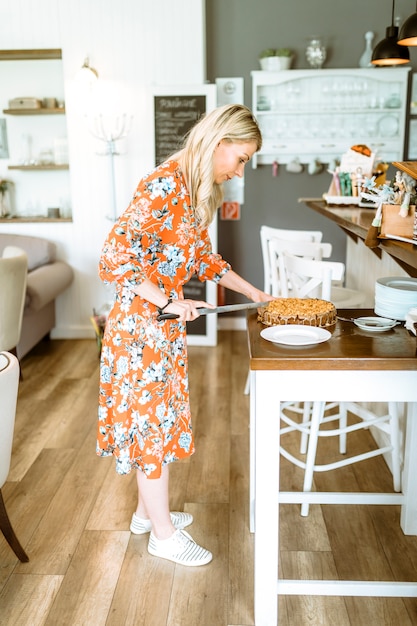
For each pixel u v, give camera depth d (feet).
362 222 8.55
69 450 10.19
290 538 7.66
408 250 6.11
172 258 6.32
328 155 16.92
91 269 16.85
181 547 7.17
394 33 13.52
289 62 16.11
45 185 17.20
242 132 6.01
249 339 6.16
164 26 15.30
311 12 16.31
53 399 12.47
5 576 6.95
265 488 5.86
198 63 15.44
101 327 15.46
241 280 7.36
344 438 9.85
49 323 16.56
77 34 15.44
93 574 6.99
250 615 6.32
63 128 16.89
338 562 7.14
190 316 6.24
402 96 16.08
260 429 5.76
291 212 17.40
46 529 7.91
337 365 5.55
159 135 15.42
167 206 6.03
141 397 6.52
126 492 8.84
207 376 13.79
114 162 16.15
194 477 9.26
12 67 16.69
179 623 6.21
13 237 16.37
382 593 6.14
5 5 15.39
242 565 7.13
